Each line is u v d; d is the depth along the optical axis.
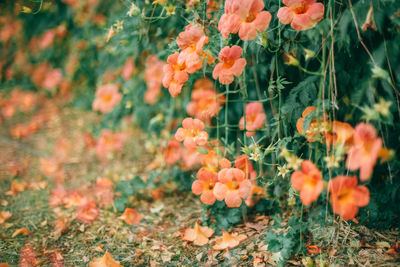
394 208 1.79
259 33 1.54
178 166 2.59
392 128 1.70
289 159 1.44
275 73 1.82
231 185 1.69
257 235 1.92
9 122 4.04
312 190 1.40
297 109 1.68
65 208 2.38
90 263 1.71
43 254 1.89
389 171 1.67
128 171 2.92
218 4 1.83
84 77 3.83
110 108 2.91
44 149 3.38
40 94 4.58
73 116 4.15
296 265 1.64
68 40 3.79
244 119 1.77
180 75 1.68
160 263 1.78
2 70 4.45
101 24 3.11
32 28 4.10
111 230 2.10
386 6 1.37
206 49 1.65
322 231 1.80
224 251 1.82
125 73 2.83
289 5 1.41
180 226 2.12
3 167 3.02
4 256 1.86
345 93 1.67
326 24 1.45
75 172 2.94
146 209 2.34
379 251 1.64
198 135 1.79
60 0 3.57
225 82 1.60
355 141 1.37
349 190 1.41
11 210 2.36
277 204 2.09
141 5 2.24
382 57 1.46
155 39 2.33
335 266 1.59
